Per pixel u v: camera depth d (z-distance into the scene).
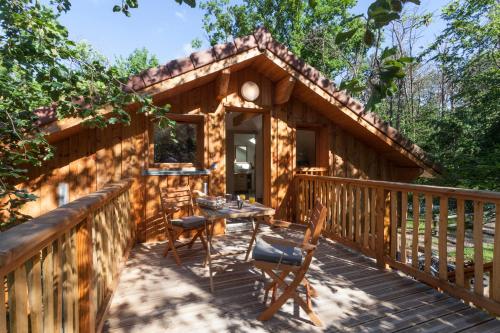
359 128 5.61
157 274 3.33
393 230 3.53
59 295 1.45
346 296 2.85
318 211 2.56
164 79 4.07
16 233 1.08
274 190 5.59
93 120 2.85
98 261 2.36
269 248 2.64
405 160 6.05
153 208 4.68
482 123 7.25
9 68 2.52
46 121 3.46
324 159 6.06
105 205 2.65
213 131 5.05
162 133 5.03
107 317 2.42
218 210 3.20
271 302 2.63
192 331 2.24
